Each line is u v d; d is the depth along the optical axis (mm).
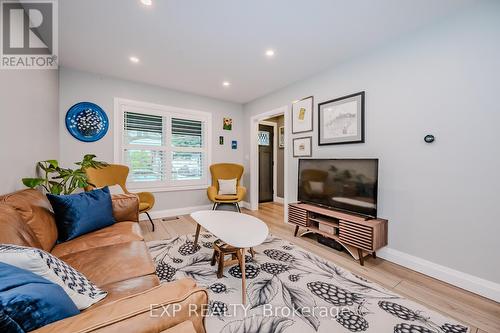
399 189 2121
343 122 2611
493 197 1604
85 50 2420
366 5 1697
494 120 1595
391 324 1307
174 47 2354
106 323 483
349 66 2568
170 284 653
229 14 1815
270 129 5406
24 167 1850
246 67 2824
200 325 612
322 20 1888
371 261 2162
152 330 513
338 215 2330
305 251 2336
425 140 1909
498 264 1581
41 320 492
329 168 2537
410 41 2035
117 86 3254
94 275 1095
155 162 3643
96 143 3113
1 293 459
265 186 5367
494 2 1585
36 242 1194
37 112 2125
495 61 1585
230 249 1823
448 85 1805
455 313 1424
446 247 1828
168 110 3707
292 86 3395
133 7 1728
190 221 3455
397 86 2129
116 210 2012
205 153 4152
